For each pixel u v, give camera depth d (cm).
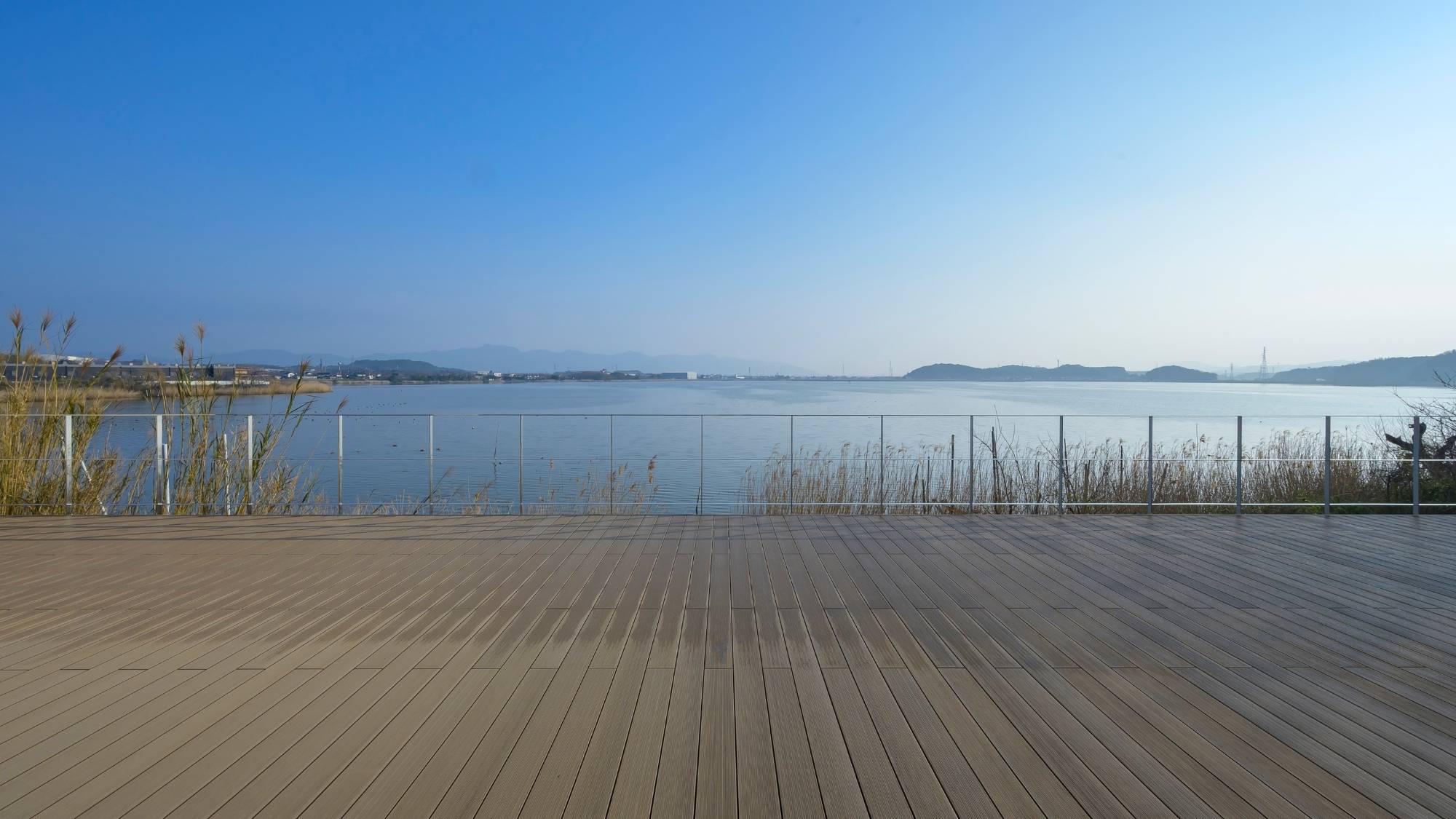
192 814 196
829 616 371
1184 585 429
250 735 242
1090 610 380
